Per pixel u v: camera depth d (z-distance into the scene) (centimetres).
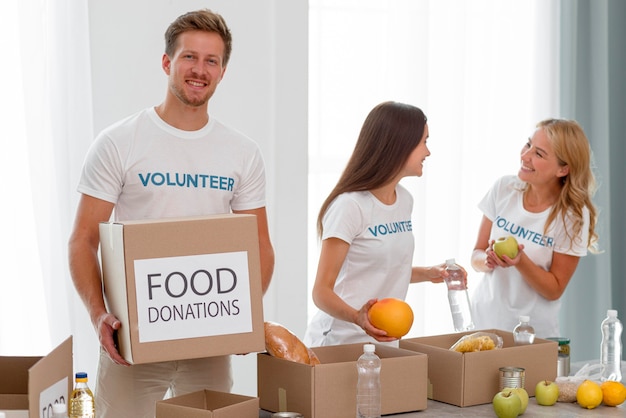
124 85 337
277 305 375
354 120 388
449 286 270
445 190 402
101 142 230
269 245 248
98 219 231
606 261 429
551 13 420
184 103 230
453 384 212
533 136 302
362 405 194
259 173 247
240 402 188
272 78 365
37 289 318
